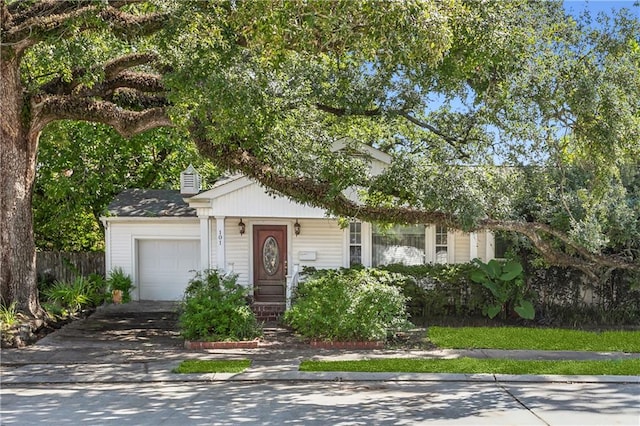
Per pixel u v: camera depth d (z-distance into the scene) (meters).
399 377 9.52
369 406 7.87
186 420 7.23
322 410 7.67
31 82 14.47
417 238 17.58
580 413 7.47
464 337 12.98
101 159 20.97
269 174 12.82
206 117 10.55
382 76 13.14
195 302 12.50
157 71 13.63
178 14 9.44
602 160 11.41
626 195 14.52
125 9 12.41
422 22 7.78
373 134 15.81
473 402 8.05
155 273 19.59
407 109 13.85
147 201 20.12
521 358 10.91
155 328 14.52
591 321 15.13
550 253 13.57
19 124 13.75
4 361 10.78
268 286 18.03
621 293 15.32
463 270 15.61
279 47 8.80
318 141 12.71
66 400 8.25
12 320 12.67
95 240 23.75
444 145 13.09
